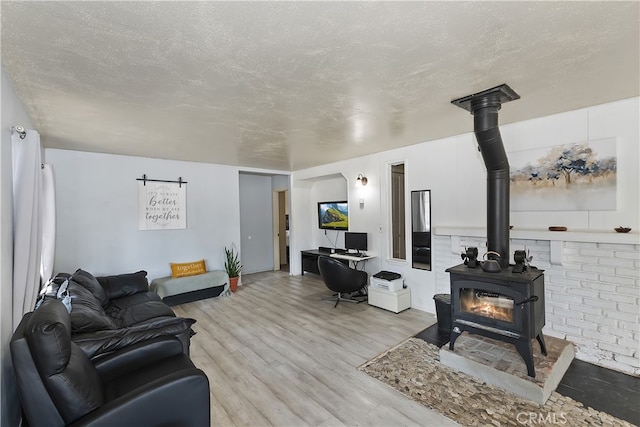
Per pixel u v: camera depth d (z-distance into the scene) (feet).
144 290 13.16
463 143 11.89
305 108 8.36
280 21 4.53
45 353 4.34
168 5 4.10
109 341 6.52
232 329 11.77
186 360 6.89
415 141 12.86
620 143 8.46
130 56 5.48
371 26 4.71
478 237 11.39
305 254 21.06
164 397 4.96
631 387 7.59
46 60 5.56
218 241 17.93
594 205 8.92
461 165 11.98
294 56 5.58
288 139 11.90
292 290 17.49
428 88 7.20
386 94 7.52
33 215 7.02
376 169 15.47
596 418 6.50
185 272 15.78
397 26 4.73
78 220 13.62
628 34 5.03
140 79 6.41
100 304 10.03
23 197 6.46
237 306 14.62
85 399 4.59
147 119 9.07
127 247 14.89
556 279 9.51
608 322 8.60
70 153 13.46
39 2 3.96
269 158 16.08
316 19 4.50
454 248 12.07
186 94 7.24
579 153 9.13
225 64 5.83
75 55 5.41
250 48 5.28
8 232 5.82
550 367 7.72
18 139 6.59
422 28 4.80
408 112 8.89
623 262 8.33
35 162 6.79
